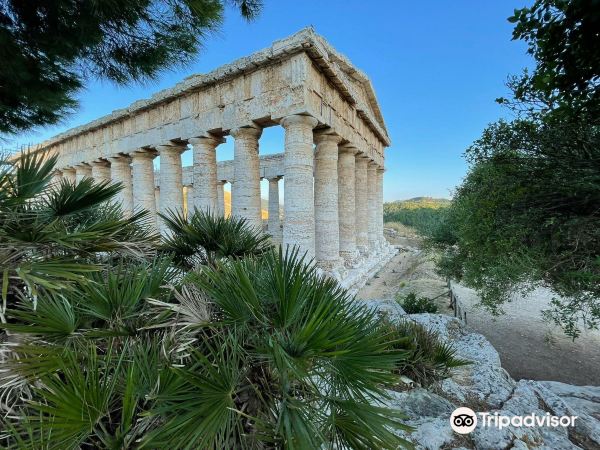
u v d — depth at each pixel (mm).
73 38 4770
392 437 1591
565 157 4141
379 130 19406
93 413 1398
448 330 7234
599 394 5332
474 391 4555
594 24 2520
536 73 3547
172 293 2221
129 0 4219
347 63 13664
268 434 1574
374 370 1750
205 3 4566
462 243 6512
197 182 13445
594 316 3650
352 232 15547
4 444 1476
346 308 2105
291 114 10461
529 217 4477
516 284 4273
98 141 18672
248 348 1826
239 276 1880
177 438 1337
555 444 3338
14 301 1879
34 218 2160
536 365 8398
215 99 12805
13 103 6230
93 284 2010
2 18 4441
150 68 5465
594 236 3816
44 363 1471
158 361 1648
